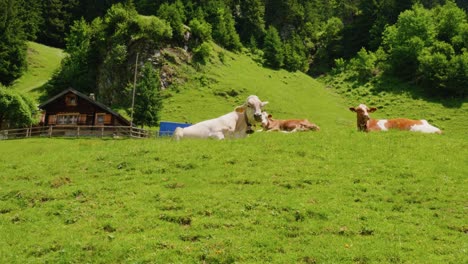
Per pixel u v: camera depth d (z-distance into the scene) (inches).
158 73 3767.2
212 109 3555.6
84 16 6318.9
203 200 635.5
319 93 4507.9
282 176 713.6
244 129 951.6
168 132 2379.4
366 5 6210.6
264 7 6525.6
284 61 5177.2
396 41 4963.1
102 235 557.3
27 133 2300.7
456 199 612.1
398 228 532.4
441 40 5137.8
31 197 723.4
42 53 5295.3
